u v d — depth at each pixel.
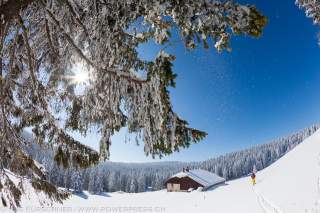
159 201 41.97
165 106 3.63
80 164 5.37
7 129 4.61
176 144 4.11
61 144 5.33
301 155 39.03
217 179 68.44
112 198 46.25
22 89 5.07
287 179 29.33
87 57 4.44
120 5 3.74
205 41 3.32
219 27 3.21
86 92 4.68
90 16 4.00
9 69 4.43
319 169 26.16
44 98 4.96
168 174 108.50
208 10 3.18
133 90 4.09
